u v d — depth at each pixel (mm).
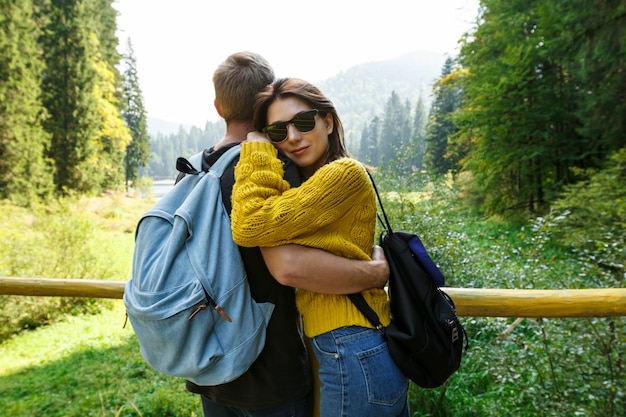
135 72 43875
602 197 6730
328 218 1032
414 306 1104
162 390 3990
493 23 12508
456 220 4418
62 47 24047
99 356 5352
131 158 42719
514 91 11594
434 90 23734
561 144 11906
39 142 18984
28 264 7039
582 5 7742
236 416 1305
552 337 2619
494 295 1364
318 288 1044
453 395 3084
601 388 2291
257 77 1305
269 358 1153
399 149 4500
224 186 1162
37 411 3910
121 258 9383
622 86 8281
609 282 2703
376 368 1067
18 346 5938
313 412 1287
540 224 3395
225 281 1054
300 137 1205
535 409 2641
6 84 17453
